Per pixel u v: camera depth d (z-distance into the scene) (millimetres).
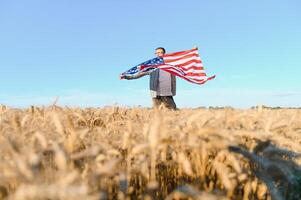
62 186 2016
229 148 3338
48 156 3066
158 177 3510
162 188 3463
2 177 2324
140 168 3199
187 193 2570
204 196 2529
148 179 3275
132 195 3357
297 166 3729
